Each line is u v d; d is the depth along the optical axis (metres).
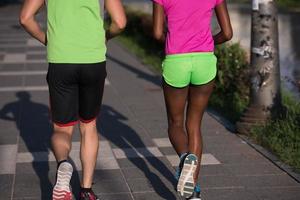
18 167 9.61
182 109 7.54
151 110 14.22
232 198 8.10
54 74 7.13
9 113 13.87
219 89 15.51
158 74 20.30
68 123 7.33
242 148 10.60
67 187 6.78
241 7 61.16
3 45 28.58
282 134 10.77
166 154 10.31
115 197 8.20
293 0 61.94
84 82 7.21
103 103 15.09
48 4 7.18
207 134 11.70
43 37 7.38
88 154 7.57
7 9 59.94
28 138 11.49
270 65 11.37
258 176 9.02
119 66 22.34
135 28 31.89
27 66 21.69
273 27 11.33
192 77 7.34
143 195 8.27
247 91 15.14
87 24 7.10
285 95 15.55
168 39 7.30
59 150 7.23
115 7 7.25
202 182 8.77
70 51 7.04
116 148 10.71
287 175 9.04
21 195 8.33
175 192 8.38
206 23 7.28
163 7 7.31
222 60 15.62
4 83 18.08
